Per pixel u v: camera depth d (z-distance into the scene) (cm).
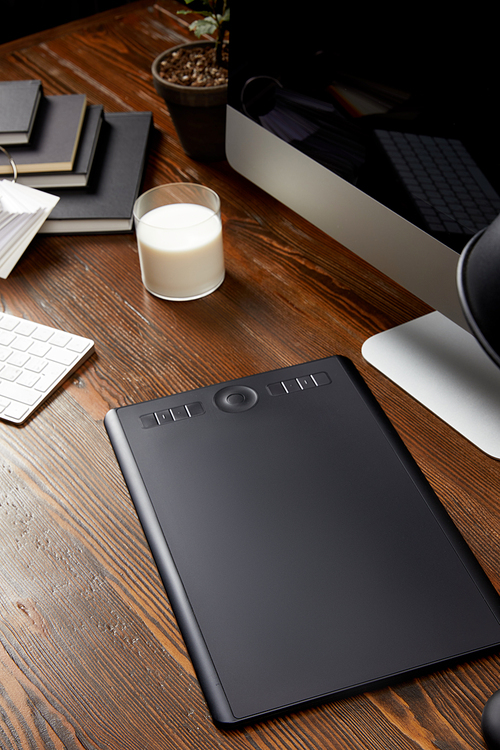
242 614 47
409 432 62
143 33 125
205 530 53
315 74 69
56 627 48
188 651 46
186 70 92
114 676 46
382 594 48
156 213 76
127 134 98
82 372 68
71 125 90
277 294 77
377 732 43
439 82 56
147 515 54
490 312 30
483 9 51
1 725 44
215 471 57
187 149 96
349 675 44
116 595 50
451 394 65
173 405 63
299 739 43
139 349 70
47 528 55
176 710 44
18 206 81
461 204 59
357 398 64
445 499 56
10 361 67
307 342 71
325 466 57
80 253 83
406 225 66
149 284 76
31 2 186
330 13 64
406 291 78
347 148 69
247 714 43
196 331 72
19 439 62
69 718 44
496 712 41
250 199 91
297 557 51
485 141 55
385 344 70
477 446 60
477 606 48
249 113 80
